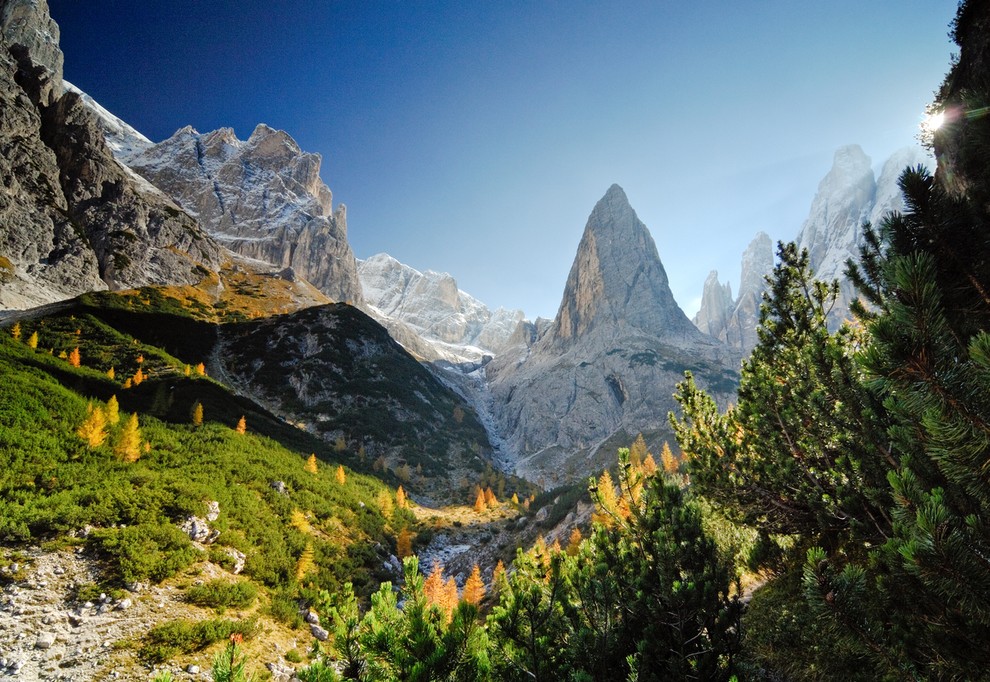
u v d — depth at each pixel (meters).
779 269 9.55
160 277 149.00
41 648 14.91
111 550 20.66
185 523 26.00
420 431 138.88
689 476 10.25
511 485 126.94
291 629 21.61
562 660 6.15
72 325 92.62
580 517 58.69
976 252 3.62
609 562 7.23
